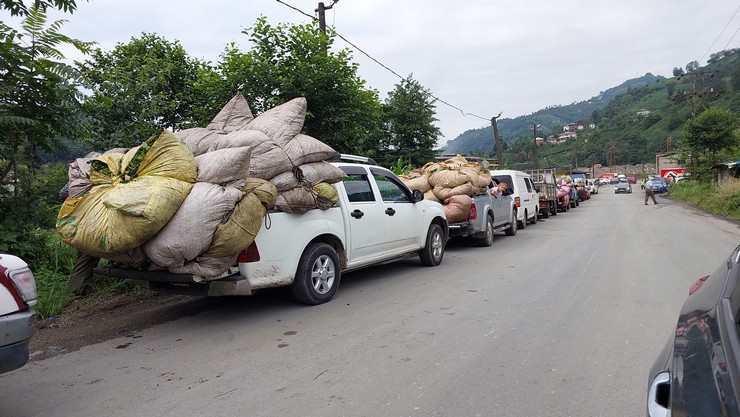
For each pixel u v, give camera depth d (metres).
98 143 8.50
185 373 4.30
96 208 4.91
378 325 5.52
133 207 4.56
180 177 5.02
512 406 3.53
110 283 7.29
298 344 4.95
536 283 7.57
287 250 5.90
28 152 7.23
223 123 6.39
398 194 8.45
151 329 5.63
